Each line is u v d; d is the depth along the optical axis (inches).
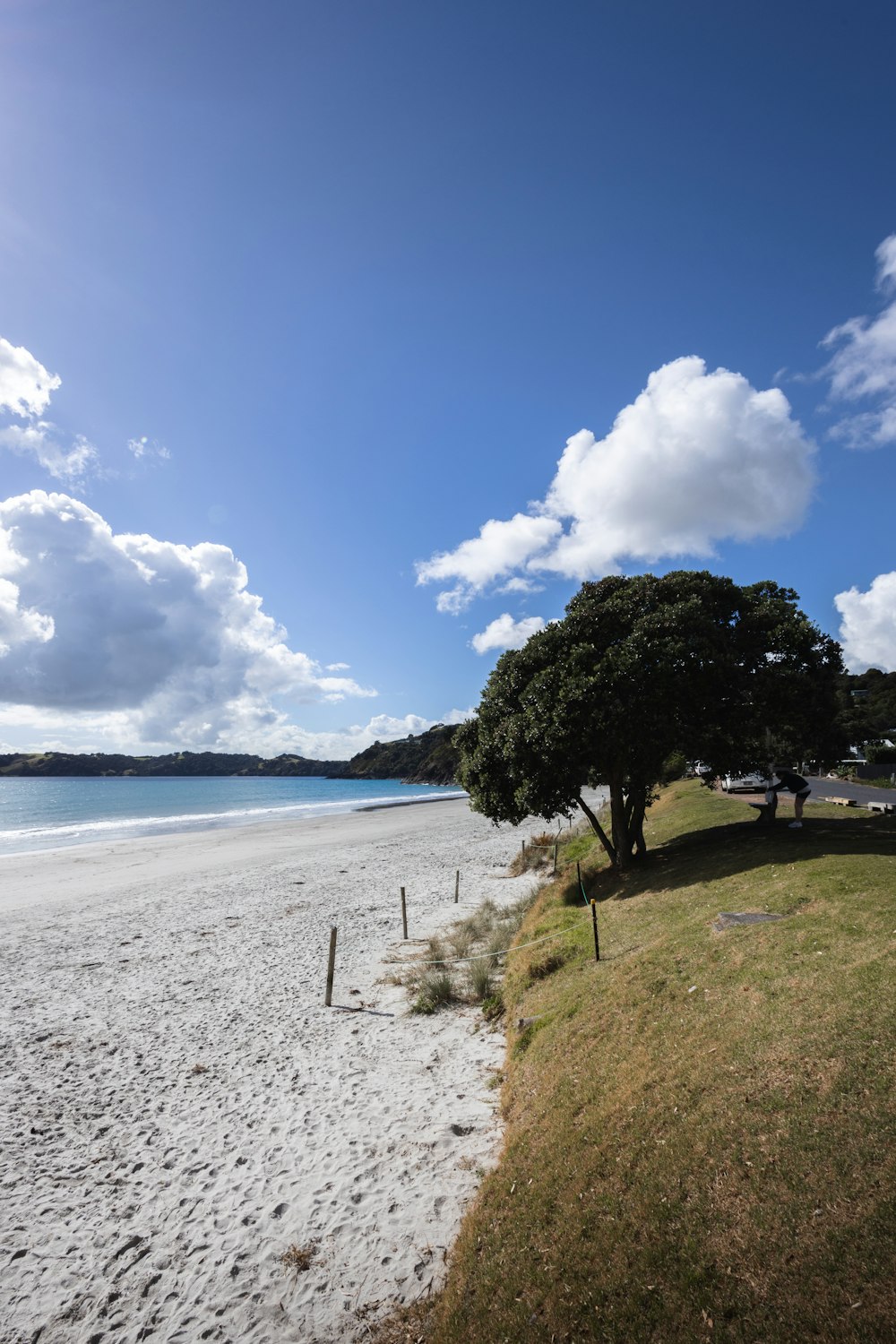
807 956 285.0
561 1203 208.5
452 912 775.7
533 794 601.9
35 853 1459.2
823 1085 197.2
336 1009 486.0
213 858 1336.1
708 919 382.0
